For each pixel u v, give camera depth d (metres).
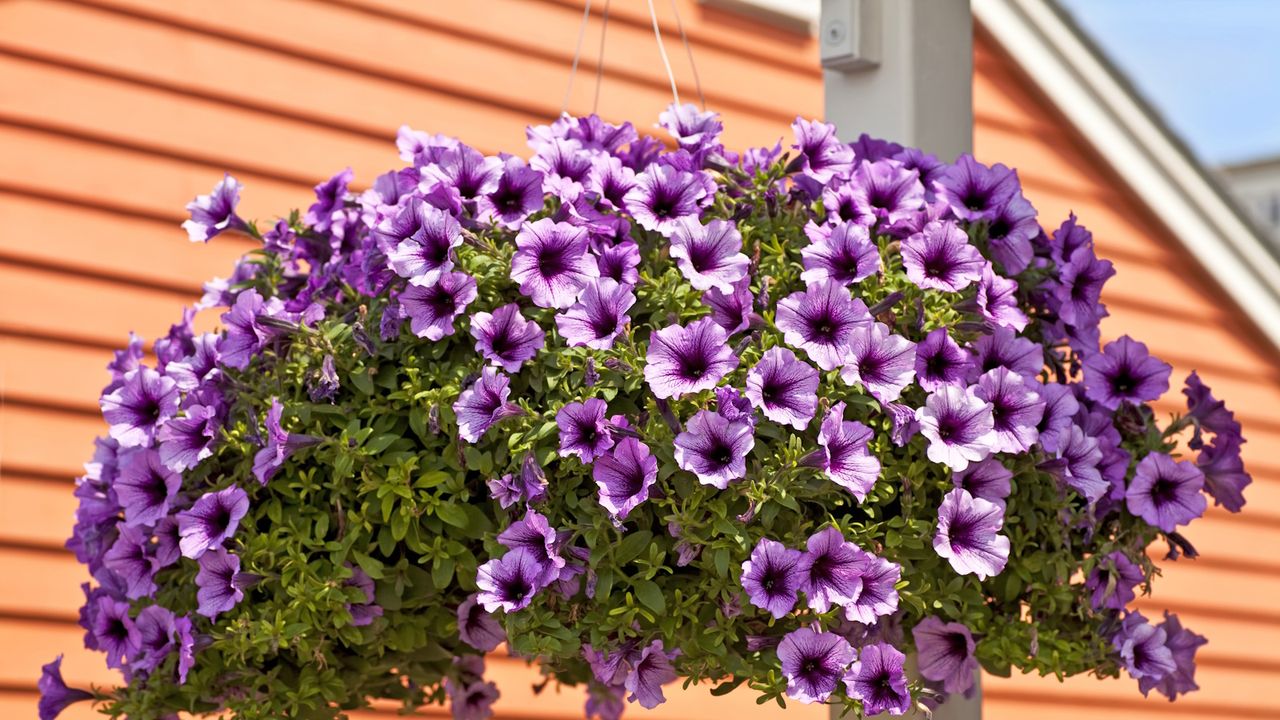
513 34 3.17
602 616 1.29
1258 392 4.24
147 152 2.74
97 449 1.58
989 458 1.35
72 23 2.69
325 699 1.42
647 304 1.34
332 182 1.58
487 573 1.25
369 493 1.33
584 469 1.27
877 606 1.25
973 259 1.36
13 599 2.52
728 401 1.23
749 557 1.26
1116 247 4.07
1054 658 1.41
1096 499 1.38
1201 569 4.01
